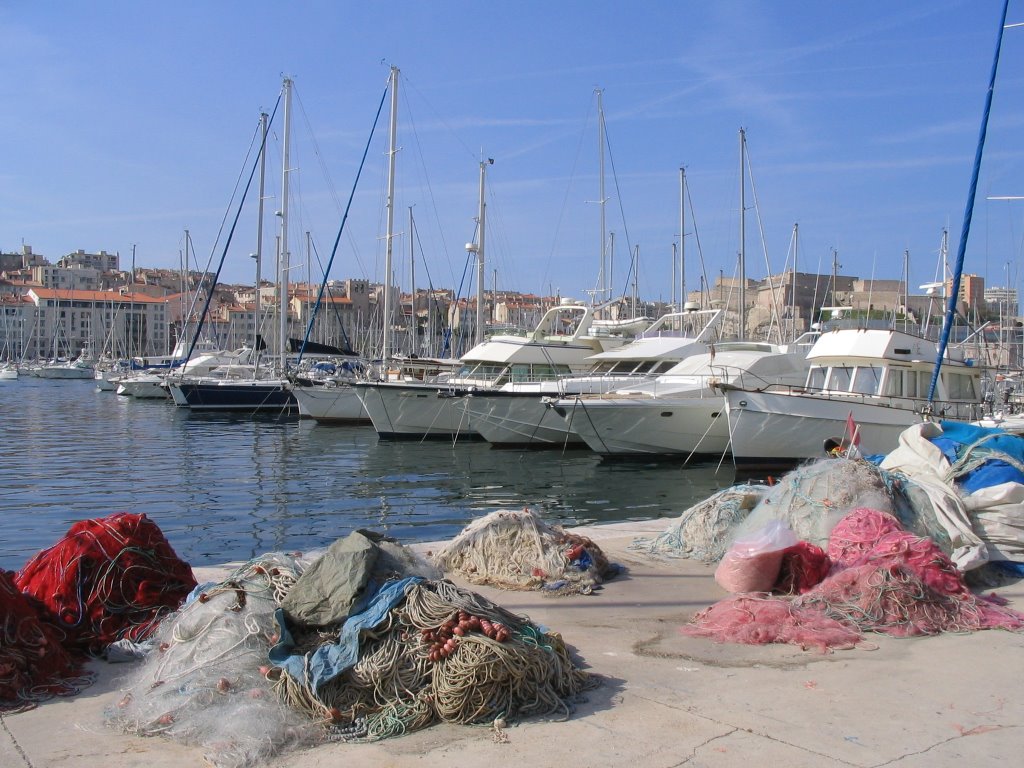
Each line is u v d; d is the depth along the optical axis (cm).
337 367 4819
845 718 443
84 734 431
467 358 3028
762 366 2505
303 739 418
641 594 712
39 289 15388
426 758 400
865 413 2064
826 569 677
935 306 4544
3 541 1378
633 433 2372
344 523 1555
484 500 1828
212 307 14825
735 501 876
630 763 391
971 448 841
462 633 459
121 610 581
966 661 535
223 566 775
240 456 2630
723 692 481
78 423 3925
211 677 457
